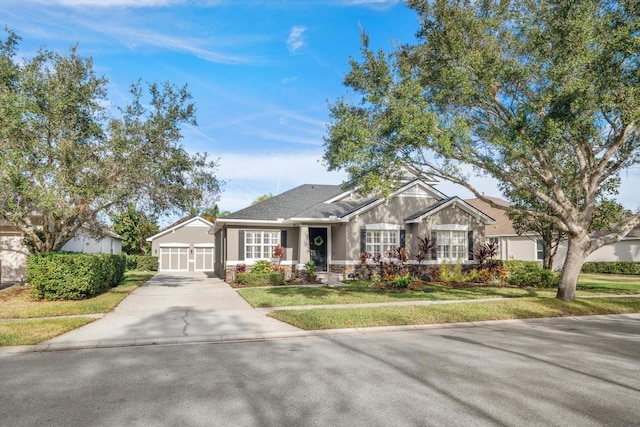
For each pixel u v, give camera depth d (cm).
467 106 1359
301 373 652
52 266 1379
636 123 1224
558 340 909
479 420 468
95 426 455
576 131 1188
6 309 1206
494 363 709
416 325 1071
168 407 510
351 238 2114
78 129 1450
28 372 663
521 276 1989
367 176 1220
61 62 1432
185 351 810
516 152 1180
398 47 1402
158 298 1531
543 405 513
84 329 980
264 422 464
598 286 1998
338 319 1079
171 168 1602
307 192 2598
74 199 1361
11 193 1369
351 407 507
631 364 705
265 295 1561
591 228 1916
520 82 1286
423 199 2244
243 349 827
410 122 1132
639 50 1067
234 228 2172
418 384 593
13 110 1220
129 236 4062
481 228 2270
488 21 1224
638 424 459
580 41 1127
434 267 2139
